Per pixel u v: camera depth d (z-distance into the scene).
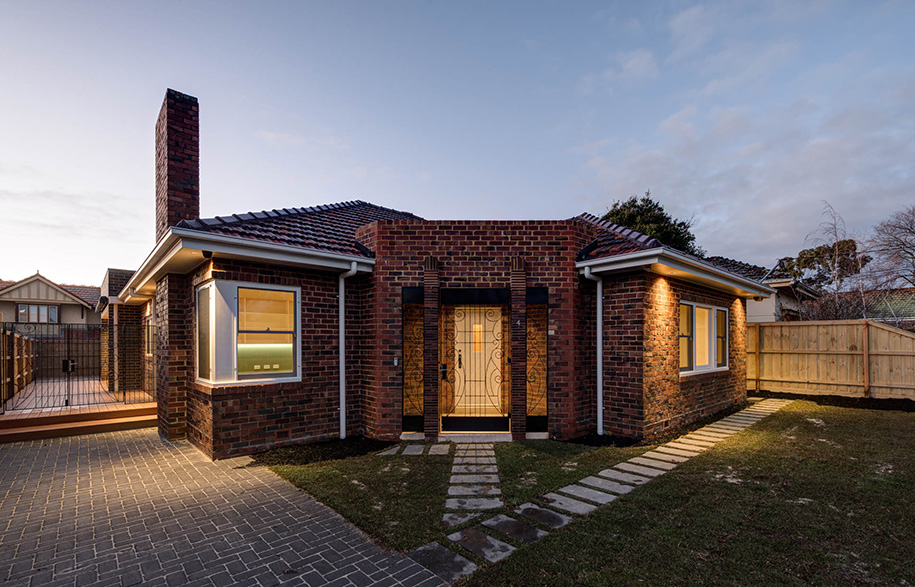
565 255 7.36
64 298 21.41
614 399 7.37
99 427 7.90
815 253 18.02
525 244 7.38
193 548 3.41
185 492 4.72
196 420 6.77
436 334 7.07
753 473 5.19
